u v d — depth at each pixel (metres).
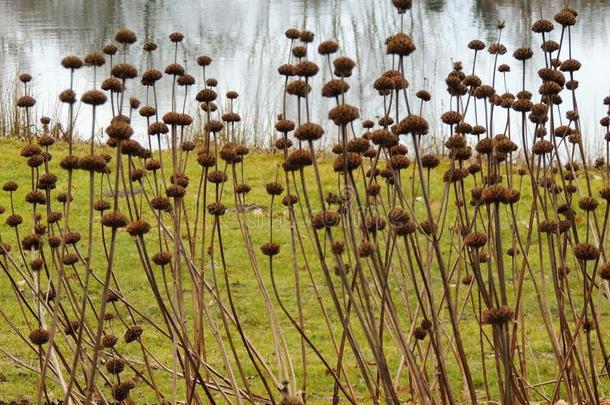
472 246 3.33
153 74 4.81
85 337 5.76
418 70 21.98
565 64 4.60
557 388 3.88
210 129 4.76
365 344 8.03
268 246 4.22
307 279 9.97
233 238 11.18
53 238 4.40
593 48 24.48
